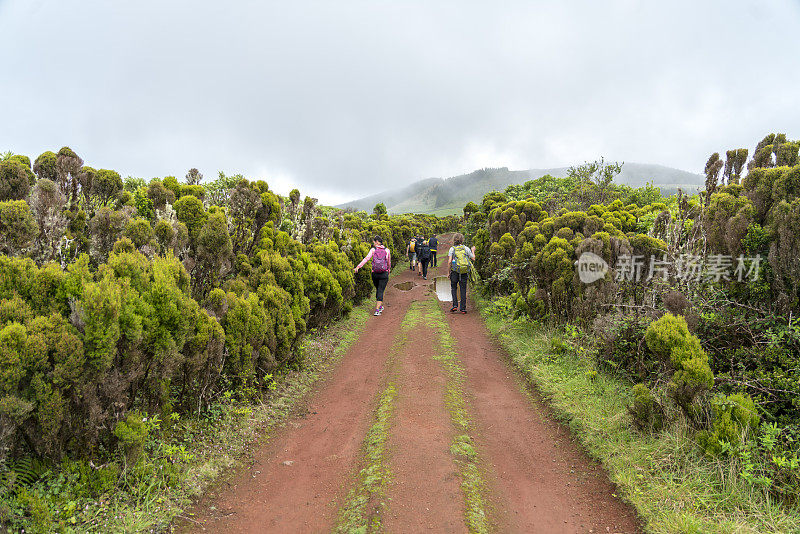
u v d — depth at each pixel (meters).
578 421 4.41
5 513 2.52
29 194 4.10
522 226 11.04
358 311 10.20
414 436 4.18
